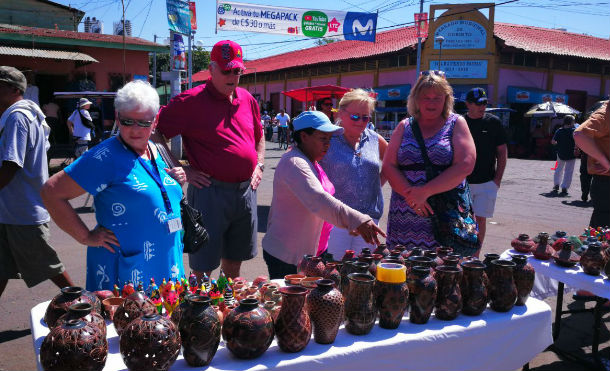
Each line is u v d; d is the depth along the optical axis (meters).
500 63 21.67
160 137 3.28
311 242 2.93
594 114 4.08
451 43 21.72
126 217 2.23
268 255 2.97
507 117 21.64
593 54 24.58
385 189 11.09
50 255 3.60
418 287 2.15
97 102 13.65
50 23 21.53
